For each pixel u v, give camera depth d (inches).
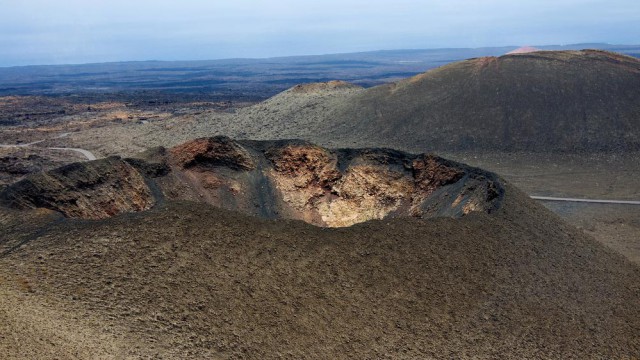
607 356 1116.5
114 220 1100.5
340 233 1197.1
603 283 1321.4
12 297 888.9
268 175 1913.1
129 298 950.4
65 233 1067.3
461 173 1686.8
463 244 1248.8
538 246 1338.6
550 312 1171.9
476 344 1066.7
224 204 1788.9
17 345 770.2
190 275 1020.5
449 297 1137.4
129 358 826.8
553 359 1072.8
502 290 1182.3
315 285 1085.8
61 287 941.8
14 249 1028.5
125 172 1601.9
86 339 837.8
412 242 1216.8
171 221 1110.4
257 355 937.5
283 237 1146.7
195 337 922.7
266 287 1050.1
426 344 1046.4
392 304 1098.7
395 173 1847.9
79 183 1451.8
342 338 1019.9
